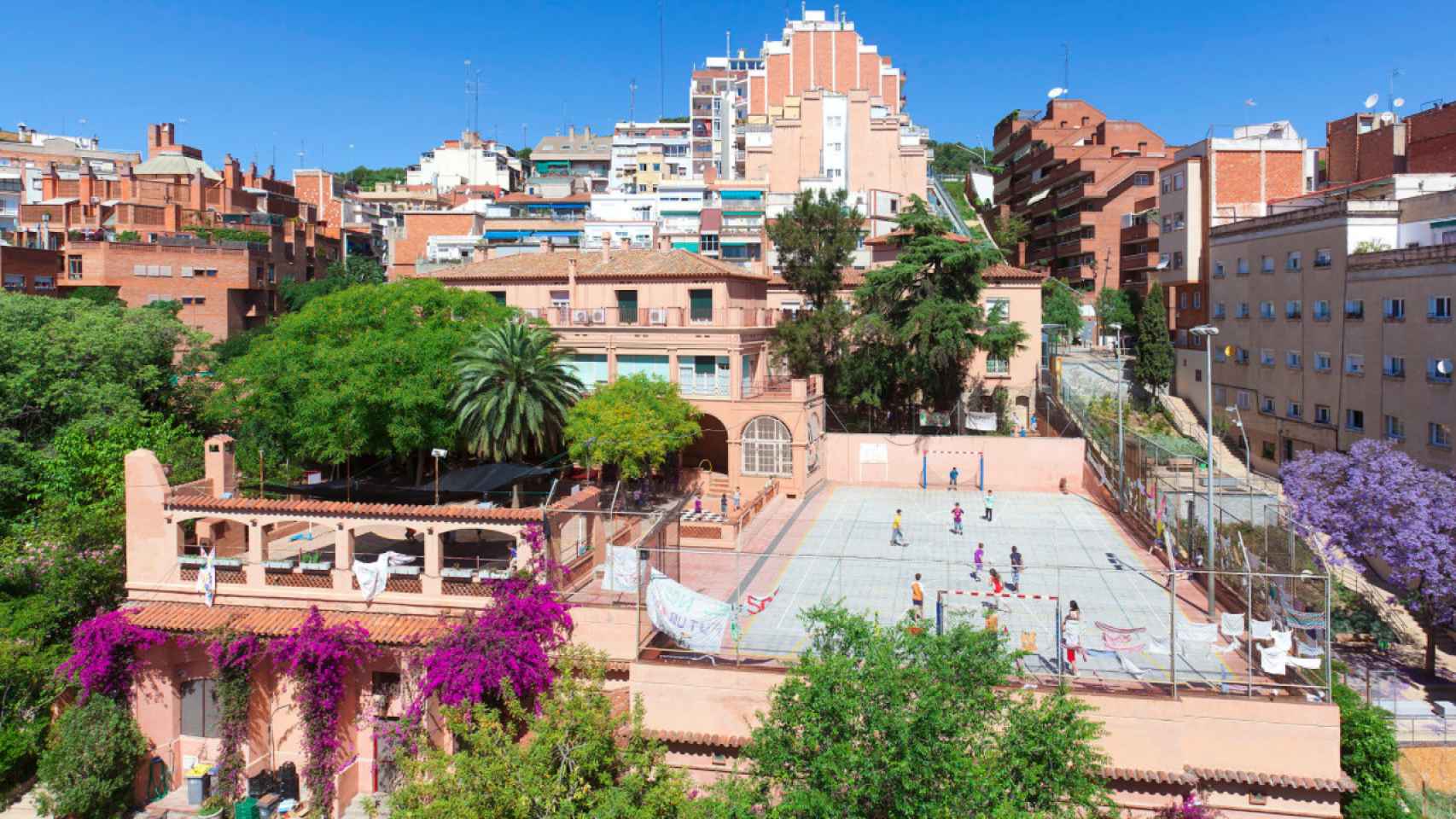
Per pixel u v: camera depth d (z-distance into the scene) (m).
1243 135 78.06
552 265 58.19
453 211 105.75
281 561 28.98
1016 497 49.66
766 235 74.75
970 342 50.81
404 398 39.59
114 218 91.88
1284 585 27.86
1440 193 50.47
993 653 20.03
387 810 25.86
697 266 54.56
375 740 26.88
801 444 48.88
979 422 53.28
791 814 18.41
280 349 42.41
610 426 42.97
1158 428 64.75
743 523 40.84
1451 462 44.28
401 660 26.45
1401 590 39.84
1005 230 103.19
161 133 115.69
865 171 95.69
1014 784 18.38
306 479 42.44
